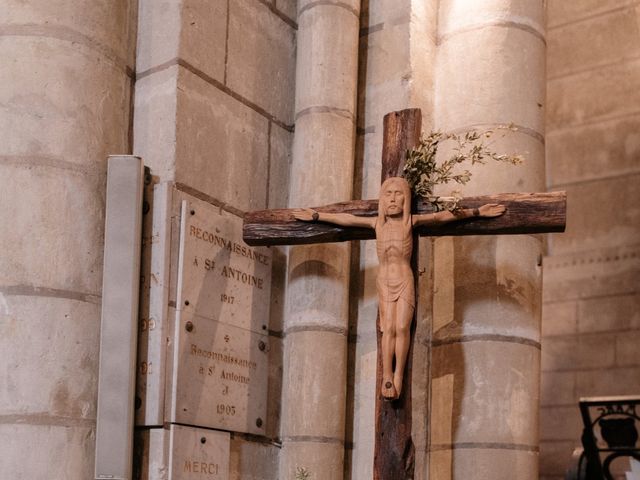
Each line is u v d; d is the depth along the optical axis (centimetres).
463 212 488
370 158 588
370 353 556
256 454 536
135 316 475
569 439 1008
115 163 482
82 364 466
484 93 597
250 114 559
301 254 554
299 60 584
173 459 482
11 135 471
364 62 605
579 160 1034
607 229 1020
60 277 466
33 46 479
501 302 570
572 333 1026
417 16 603
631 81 1013
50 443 451
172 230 501
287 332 554
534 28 615
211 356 511
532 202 485
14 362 452
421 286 576
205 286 512
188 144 516
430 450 566
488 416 559
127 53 521
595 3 1031
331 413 539
